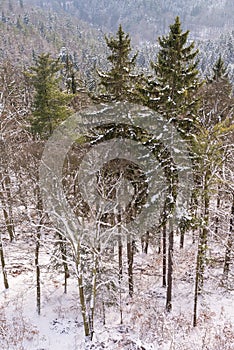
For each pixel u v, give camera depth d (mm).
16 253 21562
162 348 14203
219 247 24422
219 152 15680
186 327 16078
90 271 15391
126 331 15336
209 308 18156
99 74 17094
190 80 15469
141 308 17750
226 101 27016
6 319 16312
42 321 16438
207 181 15430
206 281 21266
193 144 15531
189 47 15078
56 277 20547
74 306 17688
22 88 39969
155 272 22656
